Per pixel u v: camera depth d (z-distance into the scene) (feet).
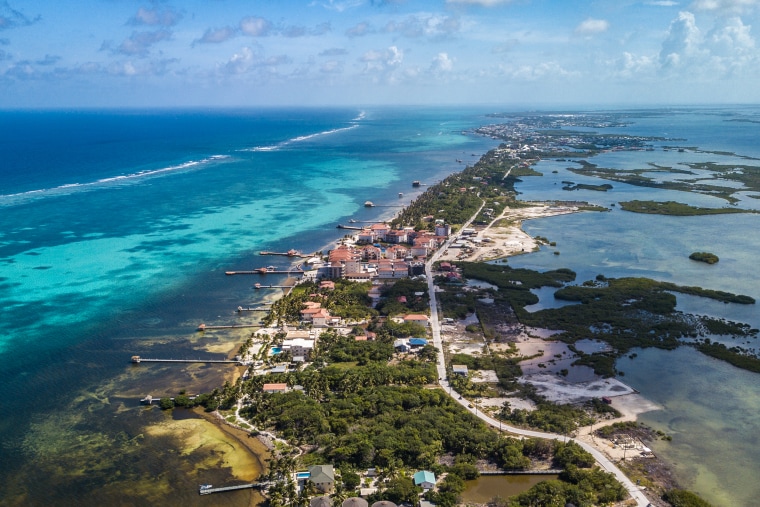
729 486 396.16
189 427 462.19
